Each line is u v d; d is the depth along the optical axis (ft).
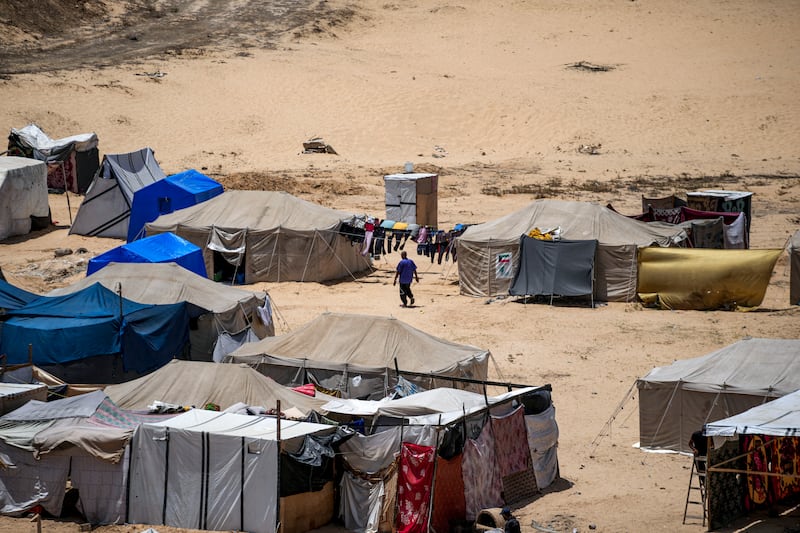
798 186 389.60
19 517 107.96
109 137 434.30
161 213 276.62
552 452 117.39
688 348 179.42
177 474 103.65
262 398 120.67
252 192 253.85
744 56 612.70
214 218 244.83
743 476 104.06
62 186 357.20
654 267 212.64
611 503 108.99
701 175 414.82
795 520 102.47
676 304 210.79
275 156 435.94
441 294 229.45
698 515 104.27
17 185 288.30
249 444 100.83
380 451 103.24
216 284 175.52
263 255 240.32
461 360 139.64
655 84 563.07
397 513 100.68
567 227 225.76
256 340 164.25
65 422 109.60
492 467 107.86
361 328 141.69
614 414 136.26
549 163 441.27
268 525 99.91
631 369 167.02
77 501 108.47
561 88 554.05
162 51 572.92
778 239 291.79
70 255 264.72
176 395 122.11
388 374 134.62
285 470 100.07
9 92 459.32
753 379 123.95
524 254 221.46
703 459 103.14
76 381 146.30
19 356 146.30
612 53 636.07
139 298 164.55
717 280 207.72
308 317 204.74
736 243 244.01
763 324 195.72
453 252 232.73
